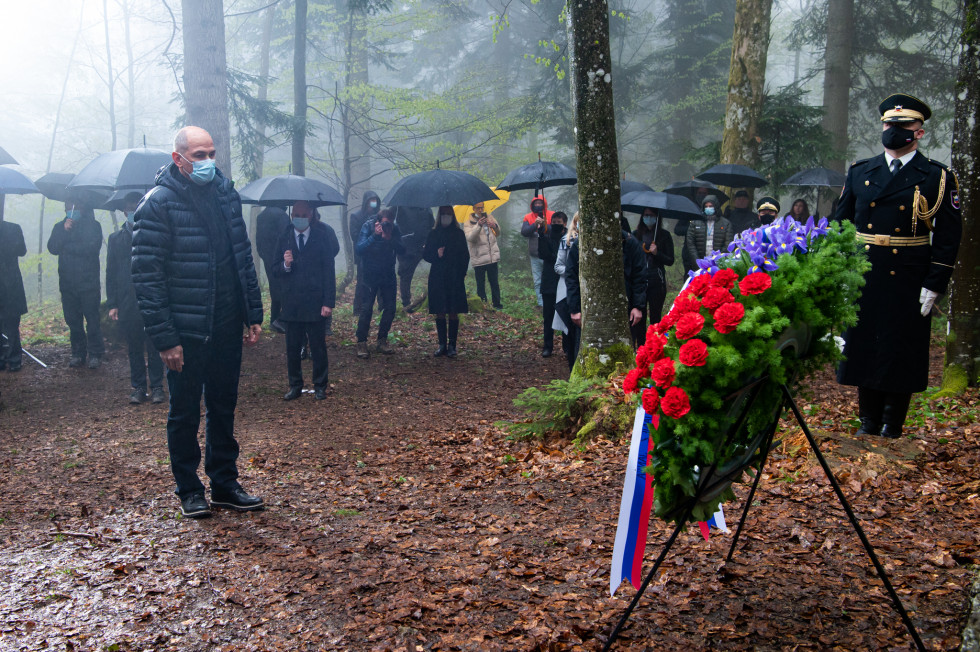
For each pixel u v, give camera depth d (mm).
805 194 15477
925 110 4551
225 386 4410
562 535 3879
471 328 12211
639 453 2320
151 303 4086
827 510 3910
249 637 2855
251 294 4473
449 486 5027
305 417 7363
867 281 4758
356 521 4281
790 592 3041
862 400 5102
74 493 4914
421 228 13234
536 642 2730
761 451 2727
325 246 7973
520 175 10609
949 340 6547
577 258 7020
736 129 13312
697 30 22797
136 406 7980
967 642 2279
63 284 9633
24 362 10133
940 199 4516
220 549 3799
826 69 18812
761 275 2285
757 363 2244
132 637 2865
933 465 4516
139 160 8977
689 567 3334
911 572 3150
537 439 6066
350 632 2873
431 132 18625
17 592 3275
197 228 4195
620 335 6332
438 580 3350
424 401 8016
